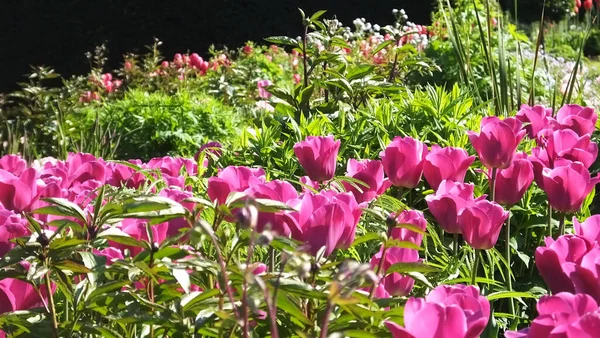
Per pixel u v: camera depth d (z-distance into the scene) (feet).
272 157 8.66
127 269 4.91
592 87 16.58
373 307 4.89
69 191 6.17
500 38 10.76
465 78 11.43
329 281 4.88
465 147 8.38
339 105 10.21
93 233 4.97
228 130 18.15
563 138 6.73
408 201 8.09
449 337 4.28
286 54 26.86
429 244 7.16
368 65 10.43
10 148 14.61
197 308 4.75
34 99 17.97
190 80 23.22
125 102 18.33
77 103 18.24
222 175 5.54
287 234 5.09
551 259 4.91
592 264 4.77
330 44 10.64
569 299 4.43
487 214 5.59
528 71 17.30
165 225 5.29
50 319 4.89
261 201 4.88
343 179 6.13
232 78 22.98
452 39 11.61
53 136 17.12
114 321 4.99
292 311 4.70
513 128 6.79
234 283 4.77
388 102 10.16
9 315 4.83
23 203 5.69
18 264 4.83
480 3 22.35
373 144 8.91
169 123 17.72
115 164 7.13
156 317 4.79
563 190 6.10
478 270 7.29
